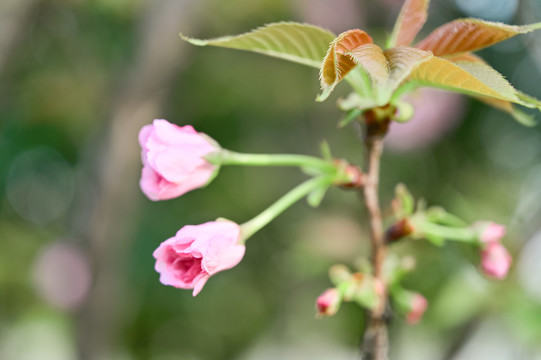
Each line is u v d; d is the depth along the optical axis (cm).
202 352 439
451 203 327
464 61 105
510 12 347
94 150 293
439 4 354
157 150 120
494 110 359
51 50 332
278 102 381
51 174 409
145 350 421
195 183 123
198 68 361
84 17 324
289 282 403
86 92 343
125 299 350
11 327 403
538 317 263
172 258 111
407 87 114
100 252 284
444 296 270
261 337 439
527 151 361
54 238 402
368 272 137
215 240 111
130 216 291
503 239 271
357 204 369
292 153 402
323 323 390
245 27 336
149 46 267
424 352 365
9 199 413
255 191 400
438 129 351
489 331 297
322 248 350
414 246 308
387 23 362
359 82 116
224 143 395
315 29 106
